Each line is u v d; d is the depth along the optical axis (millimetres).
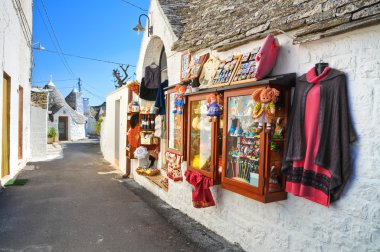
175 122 5805
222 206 4453
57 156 14922
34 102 15125
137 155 7898
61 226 4859
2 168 7824
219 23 5094
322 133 2766
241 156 3711
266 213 3607
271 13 3805
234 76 3865
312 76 2936
